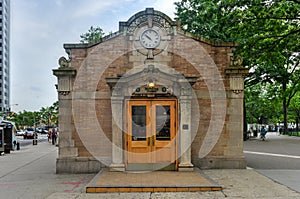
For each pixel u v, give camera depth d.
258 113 59.91
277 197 9.10
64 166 13.38
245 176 12.09
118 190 9.92
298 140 36.75
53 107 75.06
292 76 33.41
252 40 18.69
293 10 18.14
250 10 17.83
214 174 12.46
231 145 13.70
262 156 19.23
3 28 110.50
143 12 13.73
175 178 11.28
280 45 18.91
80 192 9.98
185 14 24.47
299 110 58.44
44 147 34.19
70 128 13.45
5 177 12.99
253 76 33.28
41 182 11.65
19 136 78.81
